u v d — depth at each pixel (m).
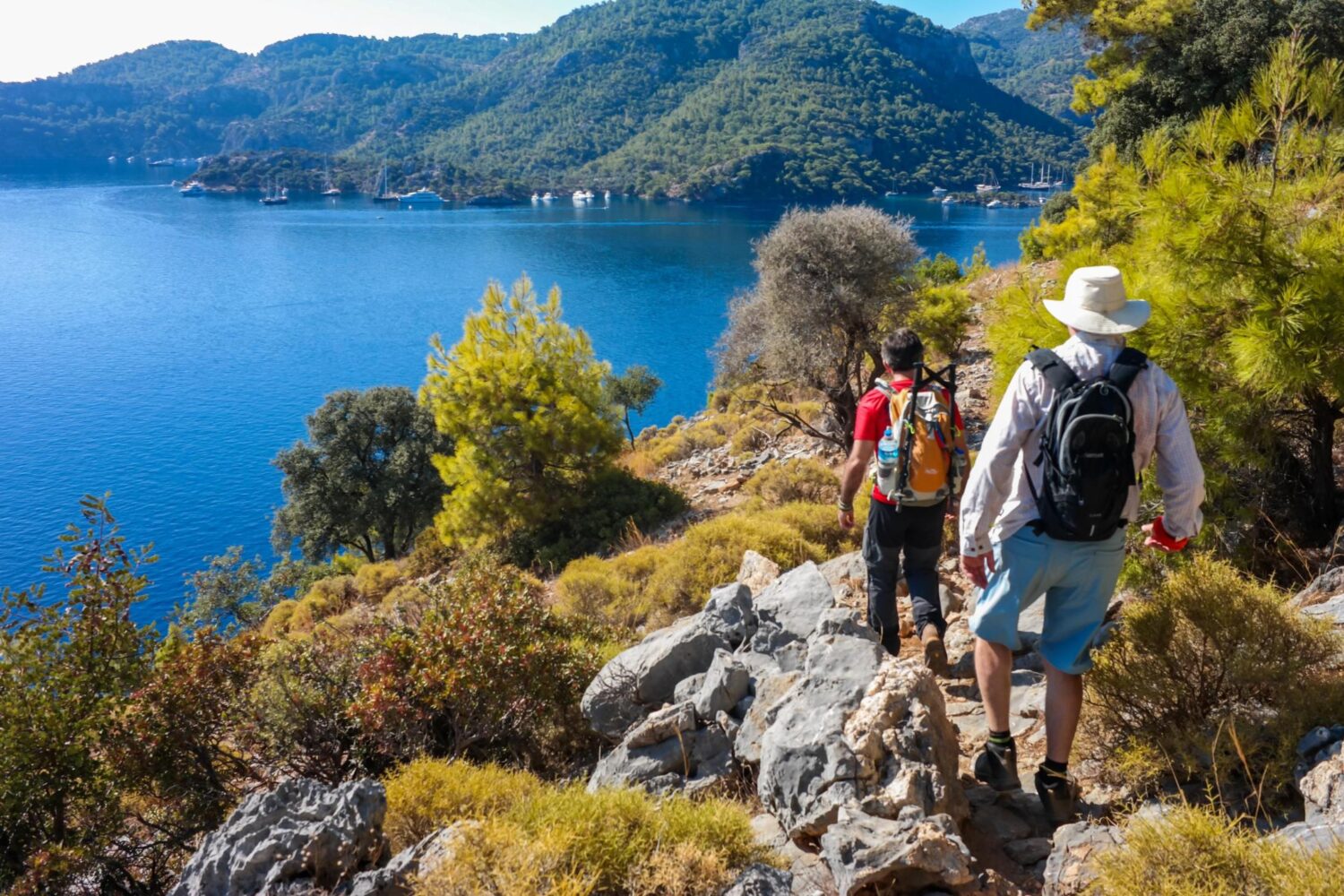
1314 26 23.59
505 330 21.06
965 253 196.00
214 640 6.34
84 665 6.21
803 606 4.73
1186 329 4.60
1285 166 4.66
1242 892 2.13
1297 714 2.87
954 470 4.22
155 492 151.75
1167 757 2.91
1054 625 2.96
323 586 23.47
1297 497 4.92
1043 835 3.00
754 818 3.61
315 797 3.67
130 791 5.96
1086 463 2.69
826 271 15.73
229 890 3.35
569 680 5.90
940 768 3.09
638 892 2.96
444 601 7.03
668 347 190.62
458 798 4.21
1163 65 28.12
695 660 5.09
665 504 19.06
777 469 15.91
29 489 152.12
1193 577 3.38
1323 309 4.12
